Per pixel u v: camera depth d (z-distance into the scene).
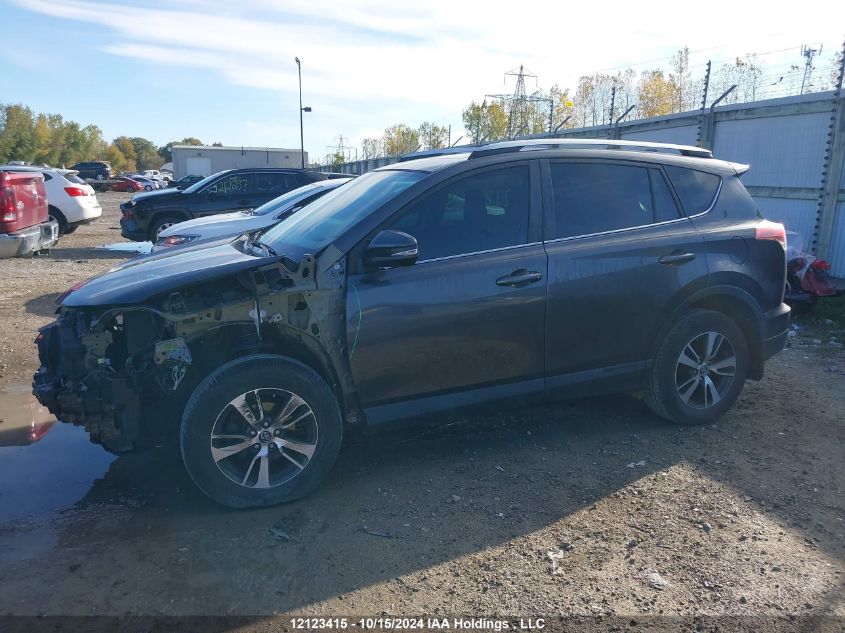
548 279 4.05
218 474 3.54
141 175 63.50
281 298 3.62
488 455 4.30
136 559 3.20
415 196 3.92
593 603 2.88
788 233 8.41
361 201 4.19
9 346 6.81
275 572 3.10
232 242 4.74
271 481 3.66
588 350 4.26
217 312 3.54
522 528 3.46
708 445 4.42
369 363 3.75
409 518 3.56
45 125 81.06
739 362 4.70
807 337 7.14
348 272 3.73
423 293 3.79
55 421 5.00
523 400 4.18
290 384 3.59
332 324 3.69
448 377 3.94
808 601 2.88
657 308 4.37
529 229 4.11
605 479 3.97
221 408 3.49
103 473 4.14
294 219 4.74
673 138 11.55
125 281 3.72
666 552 3.23
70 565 3.15
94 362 3.51
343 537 3.39
